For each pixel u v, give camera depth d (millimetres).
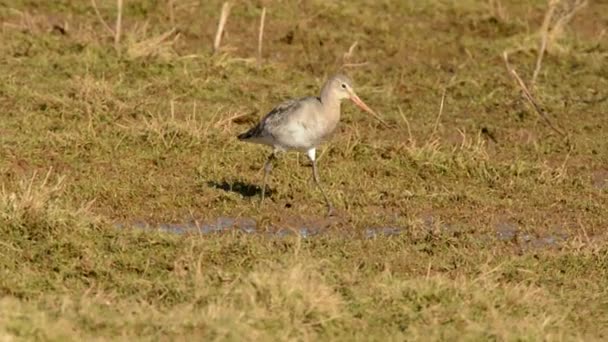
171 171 16953
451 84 21844
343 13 25016
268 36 23984
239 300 11969
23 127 18078
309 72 22422
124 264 13281
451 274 13633
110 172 16734
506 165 17719
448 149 18281
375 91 21328
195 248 13750
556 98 21422
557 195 16875
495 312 12148
